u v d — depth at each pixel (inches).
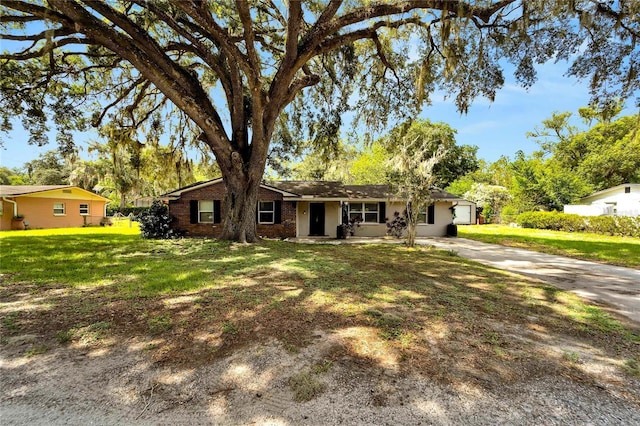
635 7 281.9
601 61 347.6
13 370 98.3
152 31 426.0
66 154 490.9
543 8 283.6
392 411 81.4
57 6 272.8
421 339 123.1
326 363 104.0
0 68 385.4
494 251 416.5
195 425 76.0
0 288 186.1
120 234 603.5
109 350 111.1
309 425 76.3
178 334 123.4
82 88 463.8
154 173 556.1
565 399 88.0
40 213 794.8
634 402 87.2
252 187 399.2
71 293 175.6
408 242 443.5
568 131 1149.7
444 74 354.3
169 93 345.7
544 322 146.6
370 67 483.5
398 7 321.7
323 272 233.6
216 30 309.6
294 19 330.3
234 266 250.5
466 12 299.1
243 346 114.7
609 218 641.0
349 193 656.4
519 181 946.1
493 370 102.3
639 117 368.8
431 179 432.1
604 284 234.1
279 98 387.2
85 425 75.4
